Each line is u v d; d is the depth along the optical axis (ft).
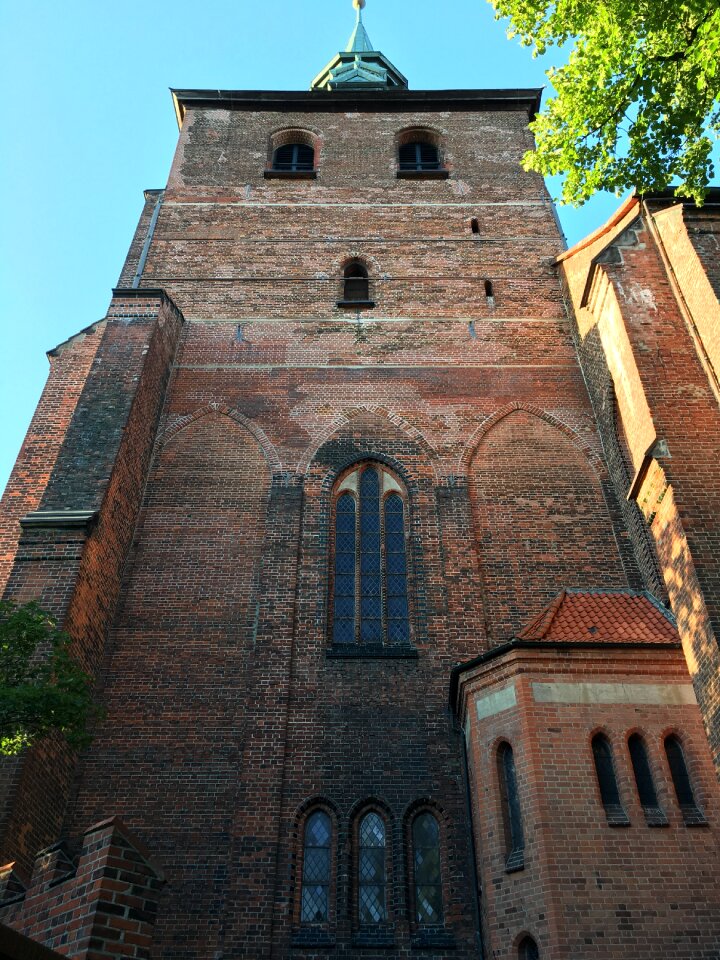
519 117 102.12
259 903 45.16
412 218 87.92
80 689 38.14
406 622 58.44
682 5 43.27
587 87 46.29
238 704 53.52
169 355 72.79
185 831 48.26
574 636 47.65
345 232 86.28
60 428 67.67
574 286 76.64
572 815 39.86
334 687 53.83
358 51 139.33
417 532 62.03
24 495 62.75
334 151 96.84
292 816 48.37
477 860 44.52
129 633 56.54
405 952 43.73
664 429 47.70
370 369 73.05
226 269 81.97
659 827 39.83
